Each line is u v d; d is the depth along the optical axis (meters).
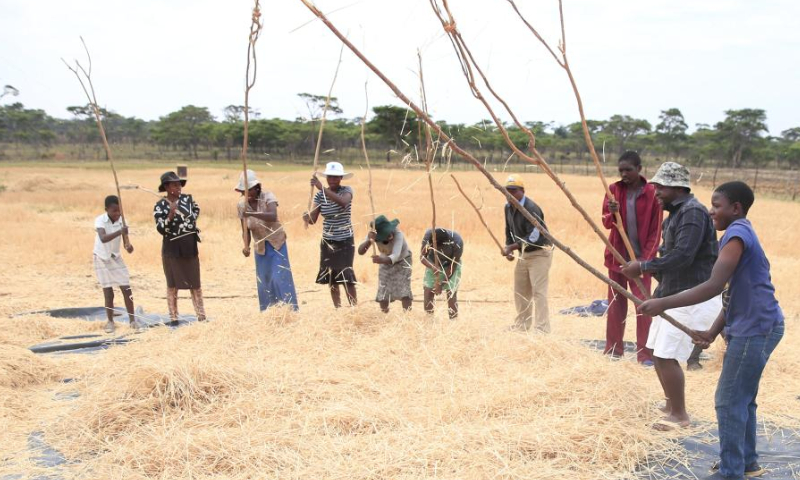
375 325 6.42
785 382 5.31
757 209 25.28
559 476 3.67
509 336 5.83
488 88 3.51
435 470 3.65
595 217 19.64
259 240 7.64
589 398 4.49
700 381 5.44
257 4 4.75
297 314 6.82
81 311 8.75
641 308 3.79
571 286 10.03
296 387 4.89
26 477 3.81
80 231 16.59
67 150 107.06
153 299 9.84
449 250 6.80
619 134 106.25
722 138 100.50
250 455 3.90
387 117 52.88
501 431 4.04
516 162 73.38
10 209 21.84
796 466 3.89
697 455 4.02
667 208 4.60
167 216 7.71
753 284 3.56
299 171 56.53
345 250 7.43
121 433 4.29
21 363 5.46
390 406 4.56
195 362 4.90
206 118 118.31
